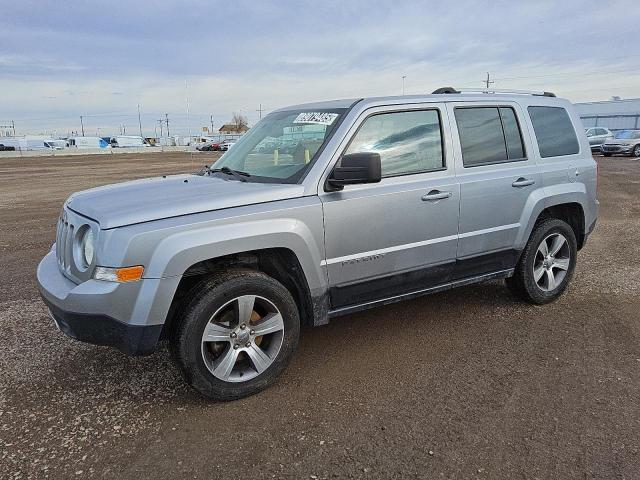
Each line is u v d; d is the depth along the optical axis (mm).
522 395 3385
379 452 2836
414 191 3961
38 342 4340
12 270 6676
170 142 100812
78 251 3344
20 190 17406
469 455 2793
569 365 3783
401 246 3961
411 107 4121
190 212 3230
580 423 3057
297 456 2818
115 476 2682
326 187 3633
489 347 4125
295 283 3676
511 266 4754
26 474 2697
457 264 4336
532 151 4840
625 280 5730
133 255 3020
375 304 4008
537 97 5109
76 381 3686
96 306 3035
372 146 3885
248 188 3576
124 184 4211
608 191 13977
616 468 2662
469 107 4484
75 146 83750
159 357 4051
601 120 55188
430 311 4934
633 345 4098
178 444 2945
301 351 4113
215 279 3291
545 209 5016
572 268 5176
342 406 3305
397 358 3965
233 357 3361
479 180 4340
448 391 3457
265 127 4605
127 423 3158
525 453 2797
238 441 2963
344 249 3693
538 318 4715
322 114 4078
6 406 3352
